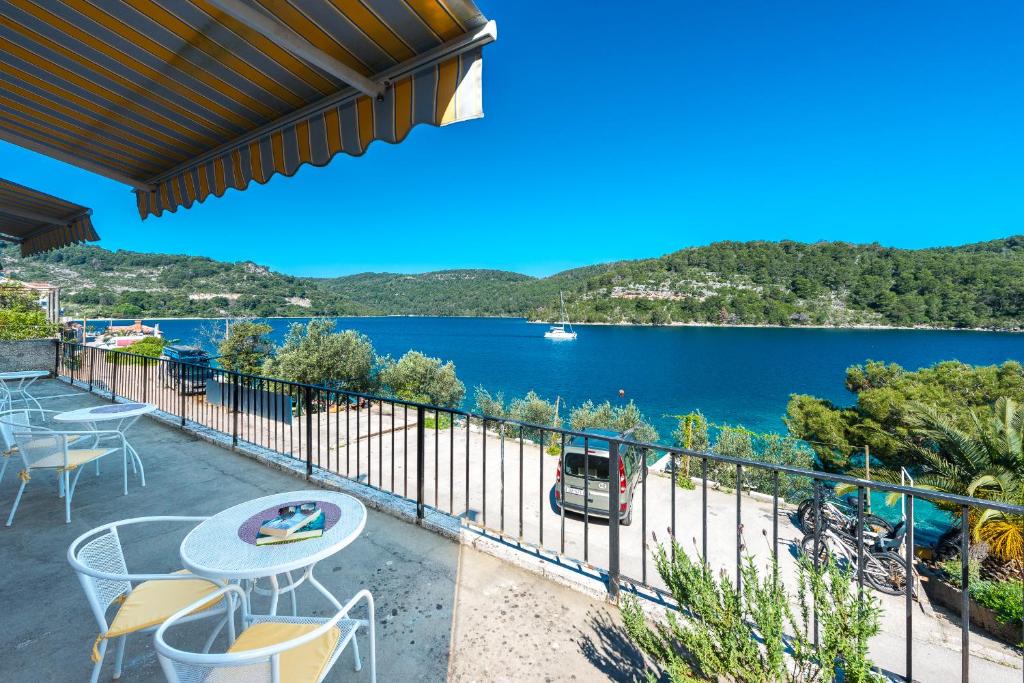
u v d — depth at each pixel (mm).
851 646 1577
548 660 2211
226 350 31375
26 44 2207
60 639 2236
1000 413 9305
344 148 2350
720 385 47219
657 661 1874
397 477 8383
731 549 7324
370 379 26422
